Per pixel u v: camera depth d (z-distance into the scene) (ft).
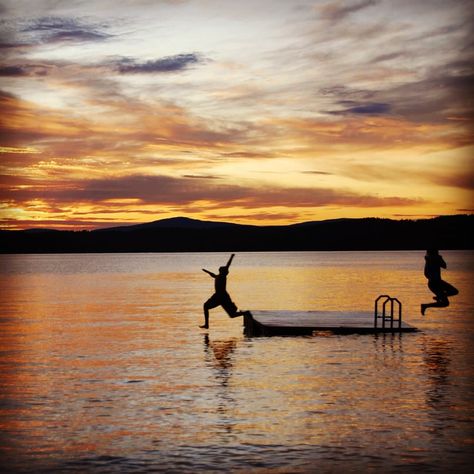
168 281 205.36
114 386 41.47
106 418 33.81
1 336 67.36
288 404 36.45
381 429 31.58
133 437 30.48
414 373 45.27
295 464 26.78
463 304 108.47
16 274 277.23
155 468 26.37
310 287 164.14
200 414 34.42
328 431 31.30
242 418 33.63
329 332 66.64
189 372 46.06
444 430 31.40
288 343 60.44
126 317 88.22
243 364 49.24
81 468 26.37
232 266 379.35
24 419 33.68
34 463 26.99
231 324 79.41
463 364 48.73
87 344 61.16
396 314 88.89
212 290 154.92
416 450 28.48
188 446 29.12
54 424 32.73
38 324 79.41
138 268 370.94
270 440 29.94
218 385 41.55
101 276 251.19
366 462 26.99
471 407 35.68
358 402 36.83
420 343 60.18
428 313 91.91
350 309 101.24
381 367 47.60
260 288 161.27
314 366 48.11
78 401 37.47
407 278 210.38
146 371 46.57
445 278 201.05
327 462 27.02
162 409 35.53
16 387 41.24
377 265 370.73
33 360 51.80
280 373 45.47
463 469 26.18
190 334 68.90
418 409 35.22
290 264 415.44
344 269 304.09
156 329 73.67
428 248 69.36
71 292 148.25
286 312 78.95
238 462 27.04
